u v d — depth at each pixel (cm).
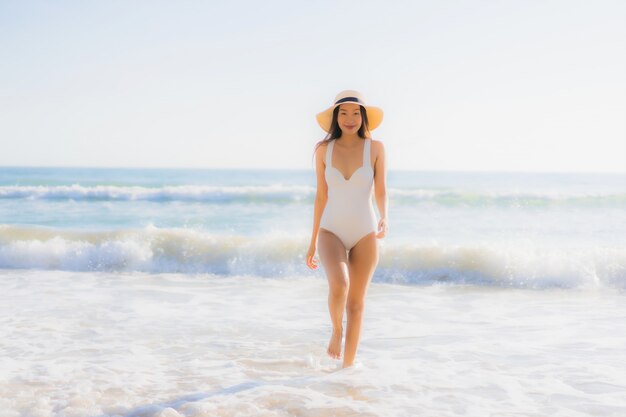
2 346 490
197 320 590
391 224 1462
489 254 827
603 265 789
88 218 1623
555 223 1477
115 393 372
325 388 380
